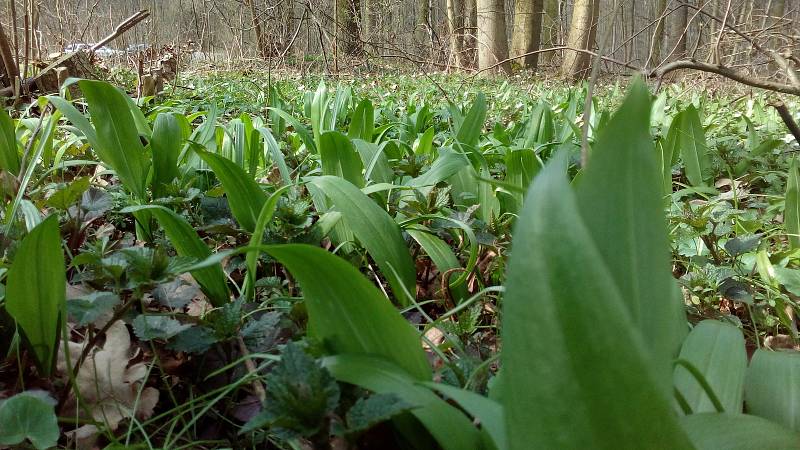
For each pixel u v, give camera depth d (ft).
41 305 1.50
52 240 1.41
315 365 1.11
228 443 1.52
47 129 2.60
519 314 0.73
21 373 1.52
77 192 2.28
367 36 18.10
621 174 0.94
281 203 2.20
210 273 2.02
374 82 13.41
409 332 1.22
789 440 1.03
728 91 11.41
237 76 12.76
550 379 0.73
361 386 1.18
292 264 1.17
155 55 11.12
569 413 0.74
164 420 1.63
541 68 23.26
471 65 21.99
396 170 3.72
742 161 4.44
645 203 0.95
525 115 7.70
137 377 1.66
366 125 4.43
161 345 1.83
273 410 1.07
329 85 11.95
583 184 0.94
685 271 2.87
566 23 30.68
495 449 1.03
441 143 5.29
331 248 2.70
